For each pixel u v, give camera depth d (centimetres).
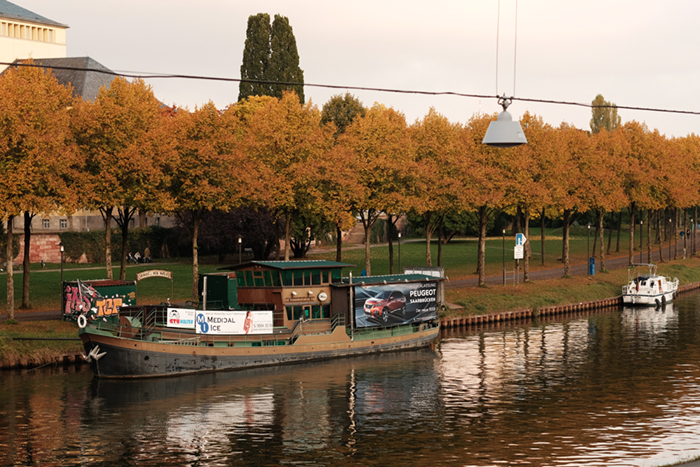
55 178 6078
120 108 6594
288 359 6000
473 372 5738
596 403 4784
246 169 7344
